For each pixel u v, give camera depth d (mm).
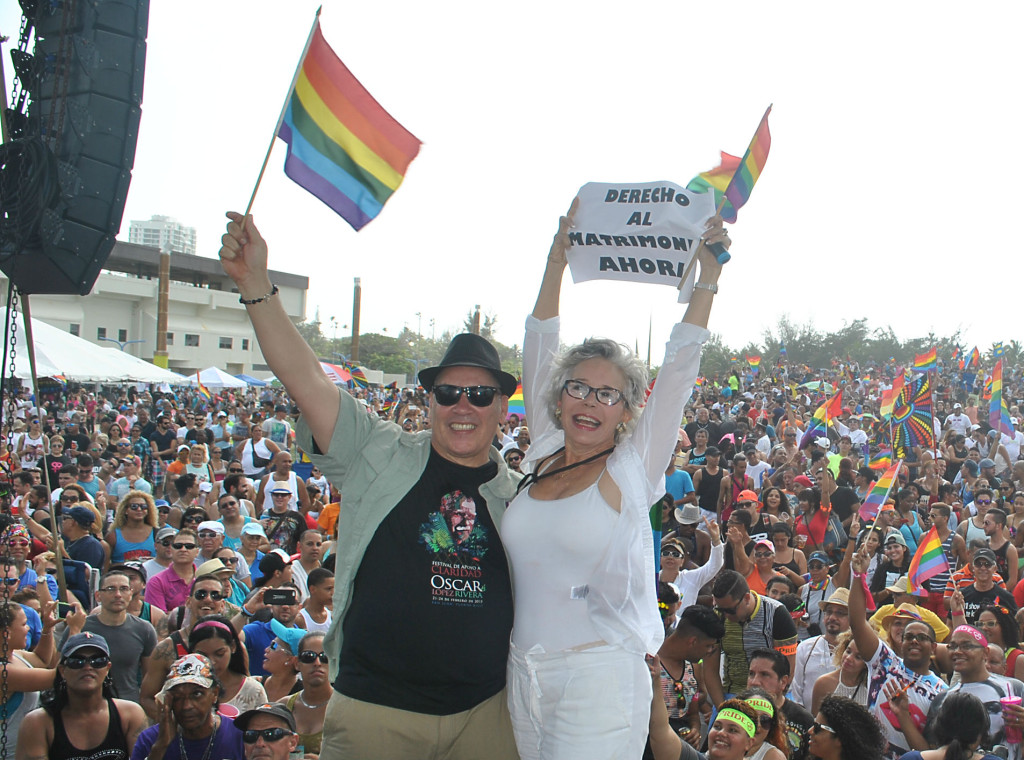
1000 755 4691
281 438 14664
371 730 2578
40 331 16391
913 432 12992
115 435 15578
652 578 2682
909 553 8406
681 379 2766
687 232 3014
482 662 2631
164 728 4039
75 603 5617
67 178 3352
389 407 20312
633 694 2600
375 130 3092
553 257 3309
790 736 4527
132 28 3420
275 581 6449
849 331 61812
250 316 2660
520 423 17109
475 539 2709
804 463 13461
